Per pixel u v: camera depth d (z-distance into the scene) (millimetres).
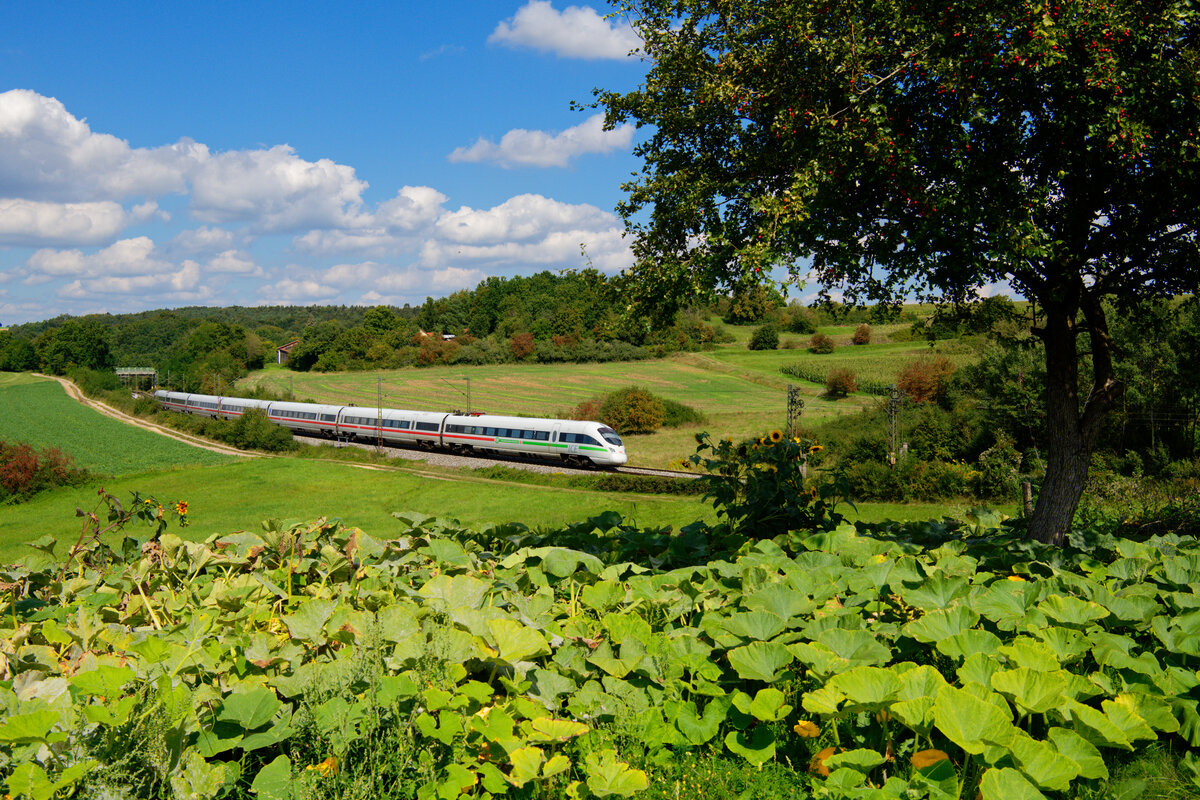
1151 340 28906
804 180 6469
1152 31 6555
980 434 35562
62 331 134250
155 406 86062
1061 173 6602
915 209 6750
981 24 6273
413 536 5496
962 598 4012
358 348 124938
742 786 3004
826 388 64812
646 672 3451
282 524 4863
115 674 2727
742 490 6559
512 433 43156
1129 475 28156
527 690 3303
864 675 2996
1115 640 3576
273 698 2951
